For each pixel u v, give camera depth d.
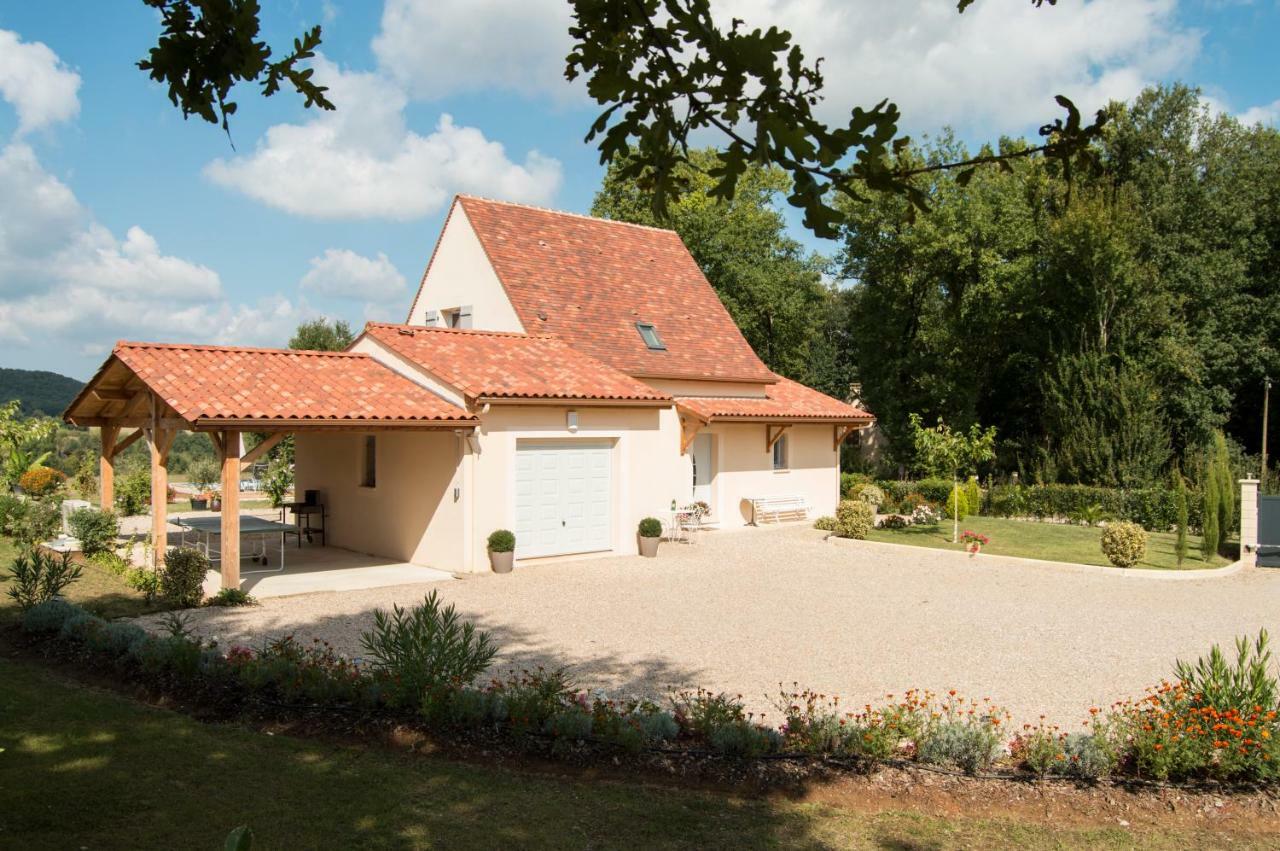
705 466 24.80
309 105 3.70
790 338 45.88
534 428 18.14
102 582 15.36
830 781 7.07
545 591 15.59
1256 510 21.12
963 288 39.62
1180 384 34.41
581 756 7.30
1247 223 35.47
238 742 7.39
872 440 48.59
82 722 7.67
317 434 21.69
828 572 18.22
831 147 2.76
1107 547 19.92
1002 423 41.38
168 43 3.50
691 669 10.64
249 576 16.66
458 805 6.36
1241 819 6.72
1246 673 8.05
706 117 2.98
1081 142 3.04
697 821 6.33
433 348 19.09
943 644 12.16
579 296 23.95
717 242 39.38
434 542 17.80
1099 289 33.22
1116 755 7.28
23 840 5.45
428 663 8.11
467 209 24.22
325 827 5.90
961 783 7.11
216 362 16.45
